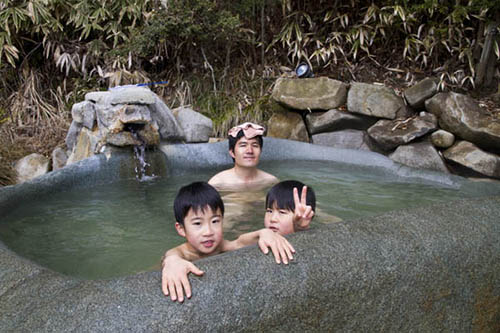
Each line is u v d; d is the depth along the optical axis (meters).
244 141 2.93
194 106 5.21
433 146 3.88
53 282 1.21
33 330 1.01
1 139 4.51
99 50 5.21
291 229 1.74
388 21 4.94
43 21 4.98
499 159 3.56
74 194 2.78
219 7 5.36
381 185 3.11
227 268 1.18
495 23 4.15
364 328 1.29
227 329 1.08
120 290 1.10
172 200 2.70
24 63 5.31
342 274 1.26
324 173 3.49
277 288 1.17
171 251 1.66
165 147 3.59
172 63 5.69
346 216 2.31
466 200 1.79
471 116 3.73
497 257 1.56
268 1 5.36
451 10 4.72
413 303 1.38
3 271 1.30
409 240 1.42
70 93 5.31
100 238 2.01
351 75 5.11
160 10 4.76
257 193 2.79
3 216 2.20
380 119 4.26
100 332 0.99
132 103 3.28
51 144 4.61
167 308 1.05
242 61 5.72
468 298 1.51
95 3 5.11
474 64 4.62
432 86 4.07
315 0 5.55
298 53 5.23
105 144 3.26
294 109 4.63
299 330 1.19
